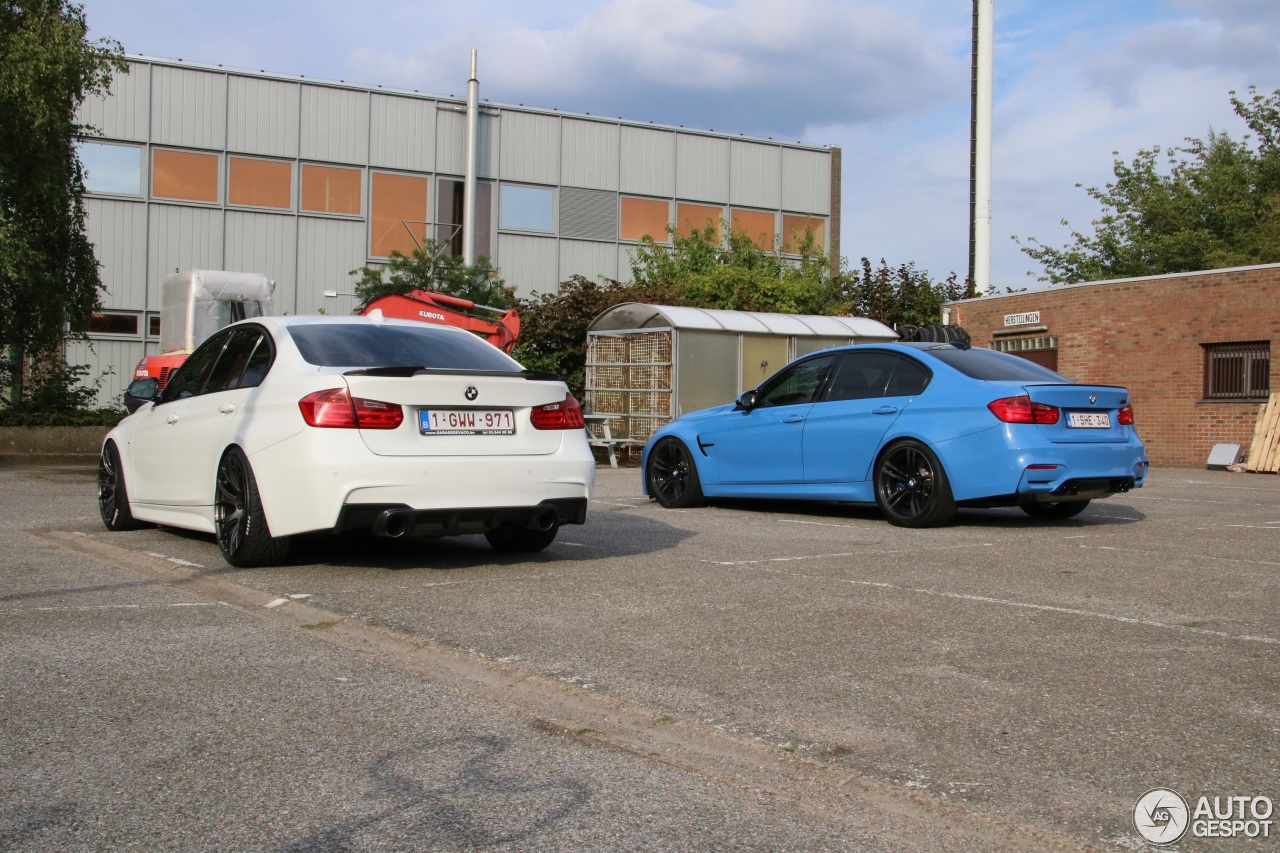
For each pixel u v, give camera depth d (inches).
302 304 1284.4
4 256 636.7
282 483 244.4
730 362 716.0
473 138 1302.9
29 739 135.7
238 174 1253.7
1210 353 826.2
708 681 160.4
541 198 1400.1
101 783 121.8
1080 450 339.3
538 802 116.8
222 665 169.8
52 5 674.2
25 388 765.3
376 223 1312.7
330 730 139.6
